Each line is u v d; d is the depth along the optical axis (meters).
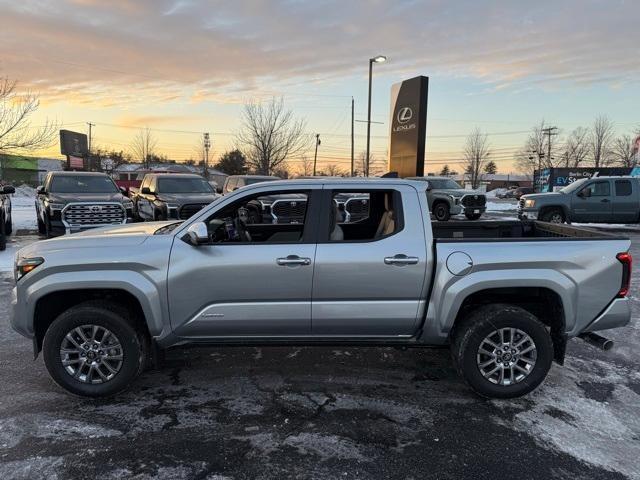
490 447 3.27
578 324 3.90
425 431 3.47
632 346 5.23
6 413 3.67
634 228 18.11
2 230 10.91
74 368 3.89
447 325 3.86
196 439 3.33
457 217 22.80
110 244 3.86
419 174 24.66
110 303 3.90
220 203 3.97
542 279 3.80
